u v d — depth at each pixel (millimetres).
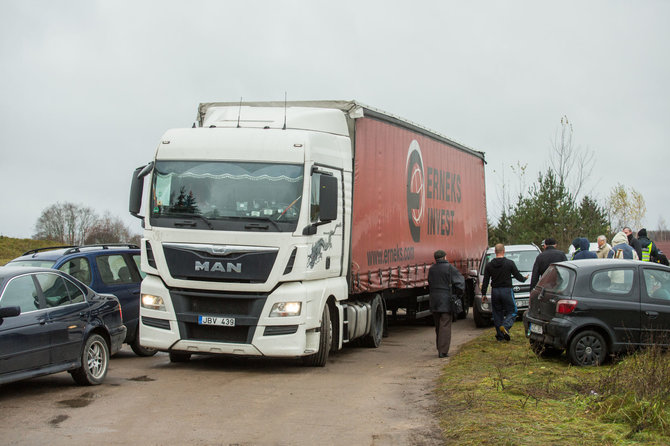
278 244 11250
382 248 15234
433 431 7629
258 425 7852
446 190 20234
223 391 9906
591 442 6902
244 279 11250
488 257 21109
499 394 9250
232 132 11789
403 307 19094
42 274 9930
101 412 8461
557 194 36156
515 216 38031
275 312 11258
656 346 10680
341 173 13062
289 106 13930
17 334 9000
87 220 69562
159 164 11812
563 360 12281
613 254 15891
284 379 11008
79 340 10086
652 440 7008
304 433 7516
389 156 15680
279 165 11555
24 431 7496
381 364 12781
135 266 14367
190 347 11516
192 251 11359
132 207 11875
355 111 13703
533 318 12727
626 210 47125
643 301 11750
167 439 7199
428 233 18547
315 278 11883
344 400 9328
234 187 11492
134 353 14750
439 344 13719
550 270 12695
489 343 14797
